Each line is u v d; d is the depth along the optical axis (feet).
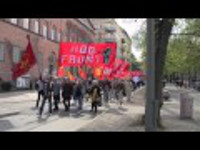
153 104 33.83
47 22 191.11
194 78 309.42
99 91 69.15
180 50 152.15
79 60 81.87
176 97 136.87
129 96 102.99
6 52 137.49
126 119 54.75
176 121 52.60
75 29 270.05
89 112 68.80
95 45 82.33
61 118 58.44
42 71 180.45
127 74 125.18
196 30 96.73
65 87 69.46
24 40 155.53
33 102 92.73
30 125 49.37
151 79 33.58
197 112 70.85
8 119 56.70
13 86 139.95
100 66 88.99
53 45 204.33
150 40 33.55
